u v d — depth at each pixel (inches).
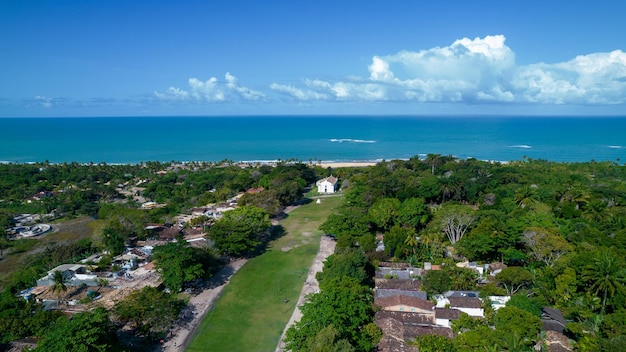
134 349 2127.2
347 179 6555.1
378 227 4030.5
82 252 3629.4
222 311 2581.2
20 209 5605.3
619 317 2070.6
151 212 4852.4
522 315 2055.9
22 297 2605.8
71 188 6619.1
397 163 7145.7
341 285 2325.3
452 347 1875.0
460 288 2630.4
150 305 2263.8
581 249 2896.2
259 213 3976.4
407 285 2689.5
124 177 7623.0
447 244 3543.3
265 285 2957.7
